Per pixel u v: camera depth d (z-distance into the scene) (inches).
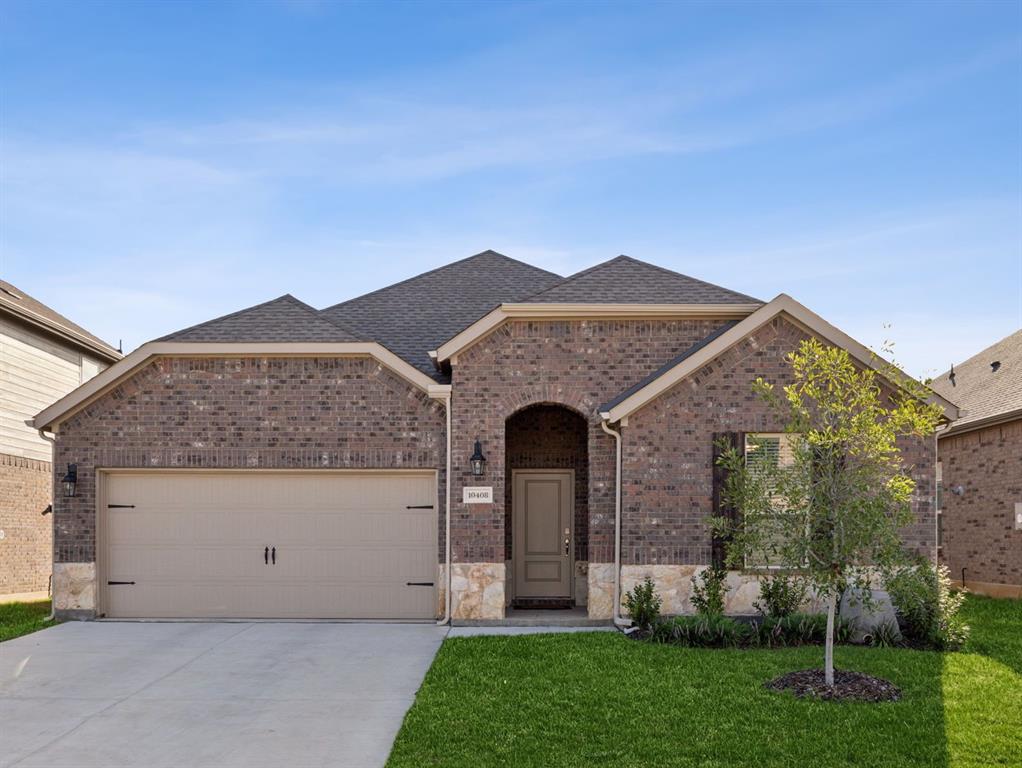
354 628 551.5
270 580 589.6
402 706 370.3
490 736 324.2
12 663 454.6
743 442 543.5
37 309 852.0
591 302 582.6
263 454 589.0
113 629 549.6
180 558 592.4
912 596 421.1
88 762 305.9
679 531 542.6
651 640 485.4
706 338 579.5
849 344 538.0
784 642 478.0
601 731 328.5
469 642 486.3
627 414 540.1
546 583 655.8
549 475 661.3
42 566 828.6
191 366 595.2
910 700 366.3
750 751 306.8
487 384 580.4
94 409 595.2
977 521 832.3
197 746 321.7
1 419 760.3
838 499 378.3
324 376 592.7
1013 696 370.9
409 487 591.5
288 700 380.5
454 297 727.1
